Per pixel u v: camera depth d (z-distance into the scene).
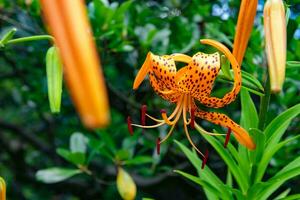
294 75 0.77
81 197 1.48
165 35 0.92
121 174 0.67
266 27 0.43
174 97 0.61
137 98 1.04
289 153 0.89
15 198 1.81
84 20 0.19
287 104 0.88
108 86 0.97
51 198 1.88
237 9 0.90
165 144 0.98
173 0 1.01
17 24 0.93
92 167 1.36
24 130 1.54
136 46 0.92
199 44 0.90
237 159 0.61
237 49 0.52
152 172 0.98
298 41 0.76
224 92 0.88
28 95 1.25
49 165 1.81
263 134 0.56
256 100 1.00
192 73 0.58
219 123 0.58
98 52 0.87
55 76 0.52
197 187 1.11
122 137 1.13
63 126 1.37
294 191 1.04
